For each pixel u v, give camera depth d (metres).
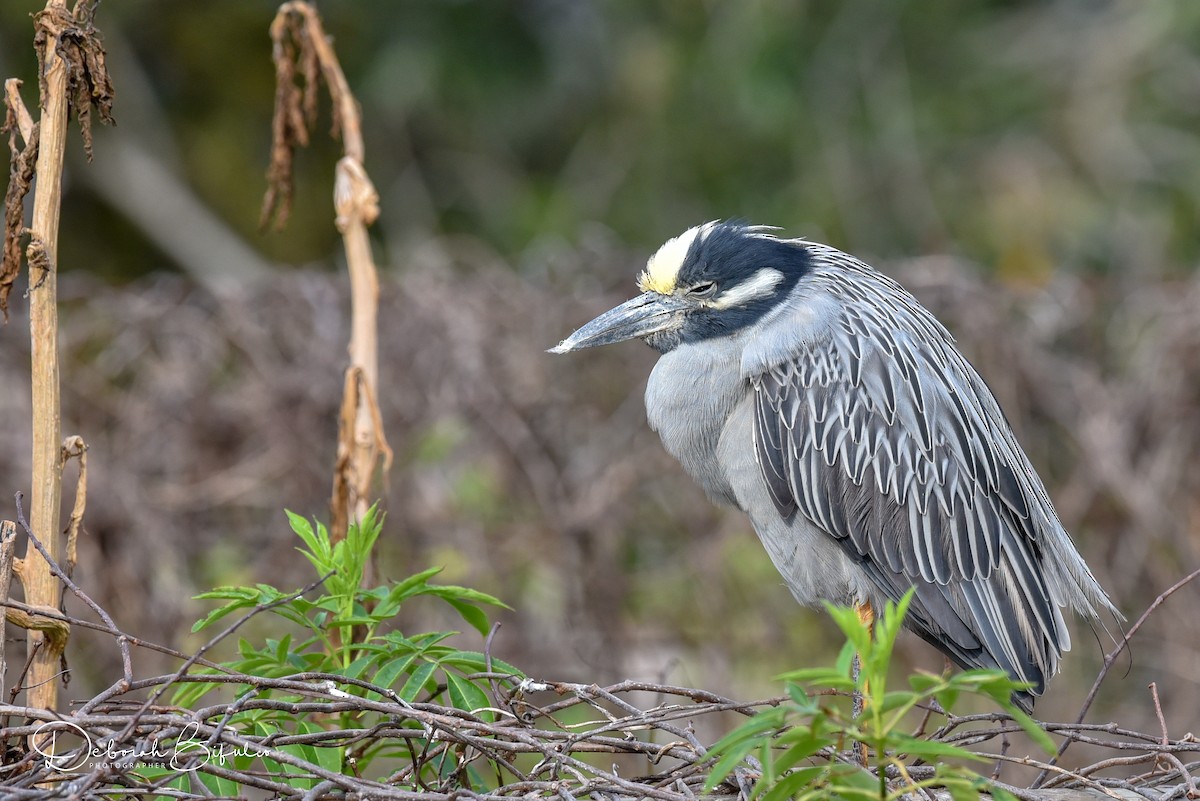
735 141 19.98
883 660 4.89
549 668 11.35
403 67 20.41
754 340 8.53
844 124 19.89
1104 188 19.09
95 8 6.17
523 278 12.55
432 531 11.55
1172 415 11.66
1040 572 8.47
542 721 10.80
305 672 5.93
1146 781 7.04
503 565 11.53
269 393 11.83
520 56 21.17
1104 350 12.04
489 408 11.90
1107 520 11.66
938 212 19.34
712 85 20.03
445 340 11.96
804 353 8.41
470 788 6.46
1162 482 11.59
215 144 21.19
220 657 11.01
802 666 11.94
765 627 11.93
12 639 6.14
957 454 8.32
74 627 10.87
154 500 11.29
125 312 12.10
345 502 7.94
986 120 19.95
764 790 5.79
